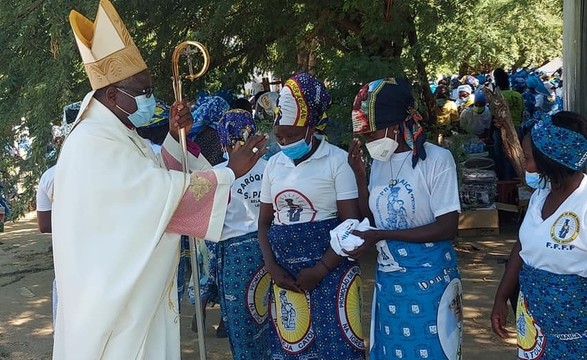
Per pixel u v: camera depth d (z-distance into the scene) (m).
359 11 6.79
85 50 2.61
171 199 2.58
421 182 2.96
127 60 2.63
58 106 5.08
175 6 6.50
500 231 8.01
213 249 4.19
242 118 3.78
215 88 8.05
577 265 2.57
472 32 7.48
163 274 2.67
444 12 6.81
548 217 2.66
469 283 6.18
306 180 3.20
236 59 8.16
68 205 2.51
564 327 2.64
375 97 2.91
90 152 2.53
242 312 3.77
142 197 2.55
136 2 5.73
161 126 4.14
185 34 6.95
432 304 2.98
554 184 2.62
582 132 2.57
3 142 5.57
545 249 2.63
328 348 3.26
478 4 7.63
